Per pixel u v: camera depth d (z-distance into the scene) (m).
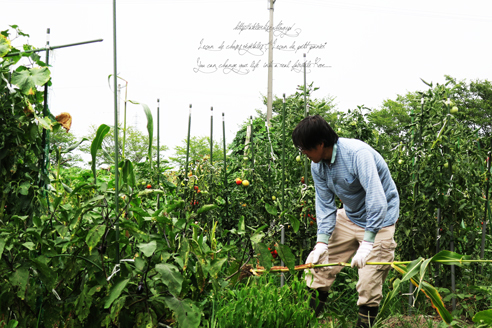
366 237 2.49
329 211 2.82
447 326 2.91
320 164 2.73
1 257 1.90
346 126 3.95
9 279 1.85
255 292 2.34
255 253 2.24
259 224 3.54
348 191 2.68
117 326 2.03
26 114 2.14
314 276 2.86
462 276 3.66
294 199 3.53
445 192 3.55
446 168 3.54
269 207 2.32
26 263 1.92
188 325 1.88
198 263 2.09
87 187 2.21
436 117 3.63
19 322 1.99
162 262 2.01
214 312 2.26
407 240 3.59
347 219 2.89
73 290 2.08
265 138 4.30
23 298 1.86
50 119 2.27
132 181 2.20
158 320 2.13
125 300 2.01
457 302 3.49
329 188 2.80
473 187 3.71
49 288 1.92
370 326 2.67
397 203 2.72
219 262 2.12
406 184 3.70
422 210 3.57
